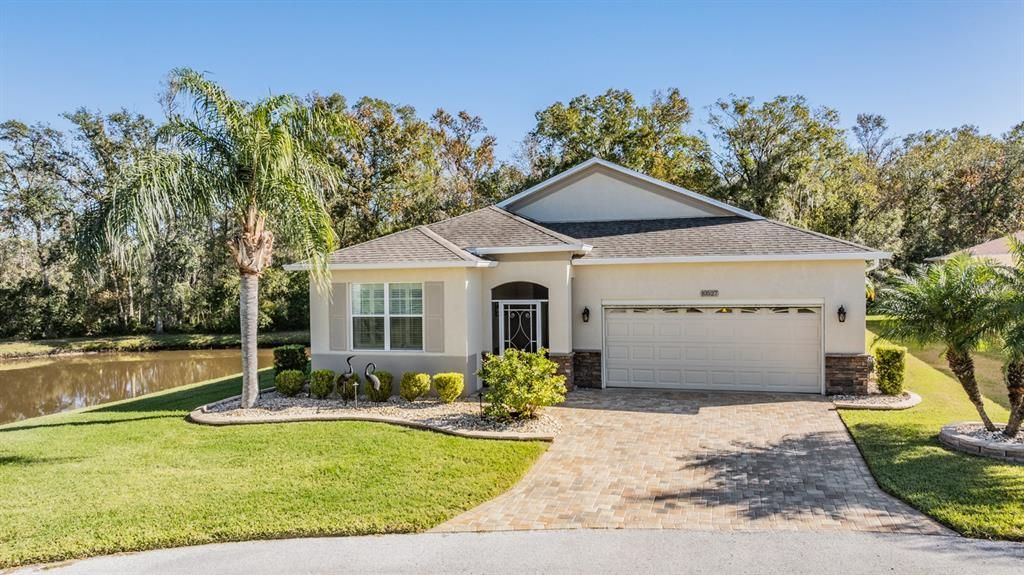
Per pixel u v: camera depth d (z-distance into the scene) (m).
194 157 12.76
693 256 15.55
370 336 15.53
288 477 9.02
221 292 41.38
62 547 6.75
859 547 6.43
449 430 11.53
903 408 13.19
